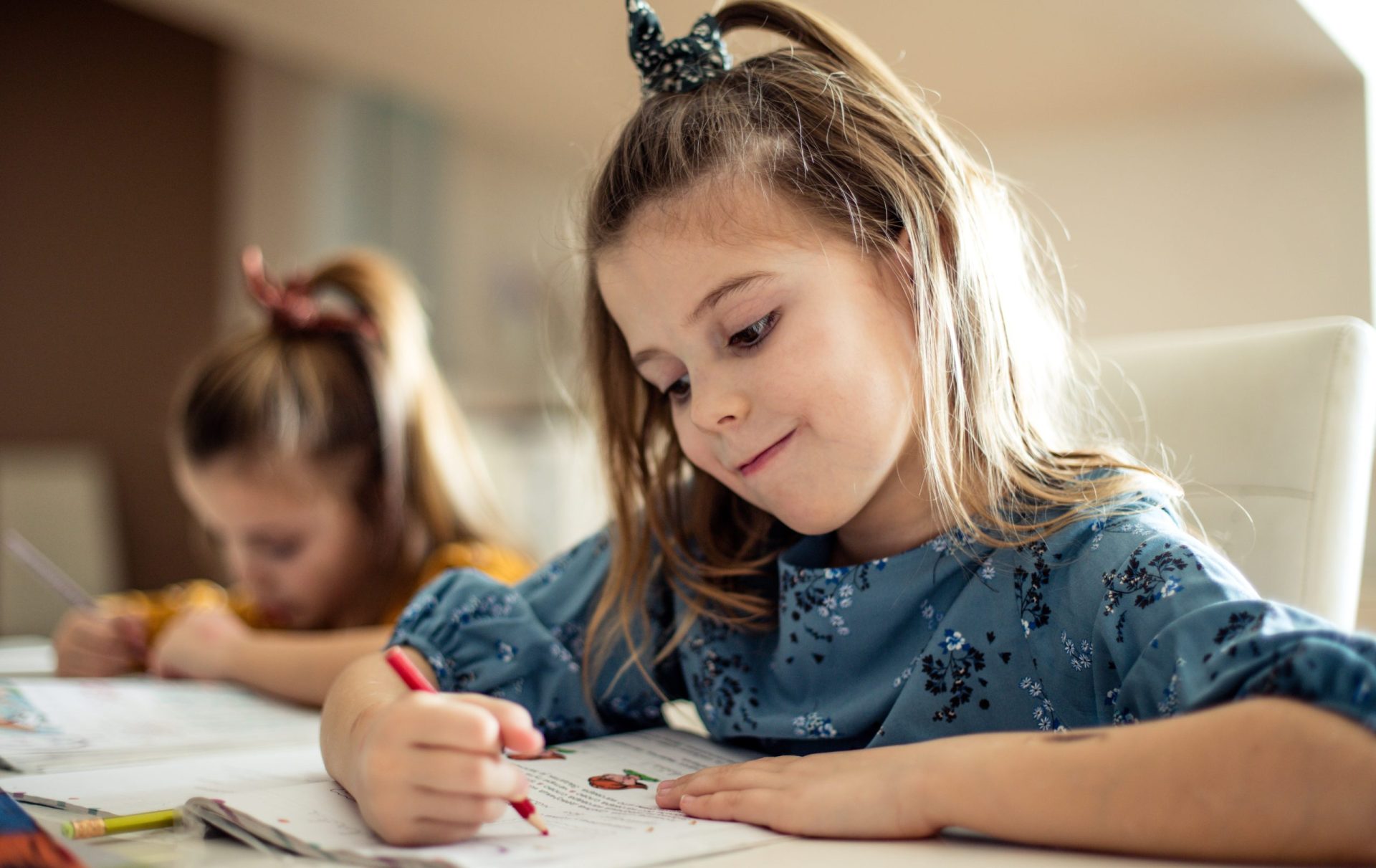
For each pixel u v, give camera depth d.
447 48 2.21
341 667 1.08
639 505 0.87
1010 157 1.77
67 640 1.30
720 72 0.81
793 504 0.68
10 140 3.20
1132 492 0.67
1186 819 0.44
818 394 0.66
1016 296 0.78
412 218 3.14
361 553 1.33
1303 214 1.51
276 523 1.30
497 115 2.58
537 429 3.03
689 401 0.72
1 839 0.48
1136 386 0.90
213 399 1.32
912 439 0.72
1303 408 0.81
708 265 0.67
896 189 0.71
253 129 3.26
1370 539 1.30
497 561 1.30
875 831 0.50
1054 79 1.62
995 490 0.71
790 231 0.68
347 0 2.09
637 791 0.62
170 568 3.21
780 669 0.77
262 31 2.39
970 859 0.46
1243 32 1.40
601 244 0.73
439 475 1.38
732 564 0.82
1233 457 0.83
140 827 0.56
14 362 3.18
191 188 3.27
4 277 3.18
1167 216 1.62
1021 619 0.67
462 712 0.49
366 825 0.51
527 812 0.50
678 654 0.86
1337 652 0.44
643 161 0.72
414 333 1.43
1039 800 0.46
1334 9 1.37
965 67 1.62
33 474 3.03
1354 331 0.82
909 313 0.70
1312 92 1.50
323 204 3.22
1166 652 0.53
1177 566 0.58
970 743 0.51
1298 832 0.42
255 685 1.13
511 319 3.03
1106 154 1.68
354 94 3.19
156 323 3.24
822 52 0.83
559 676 0.81
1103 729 0.48
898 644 0.73
